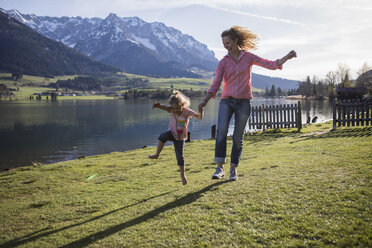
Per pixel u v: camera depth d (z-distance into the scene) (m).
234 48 4.47
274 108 17.33
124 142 32.50
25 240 3.71
